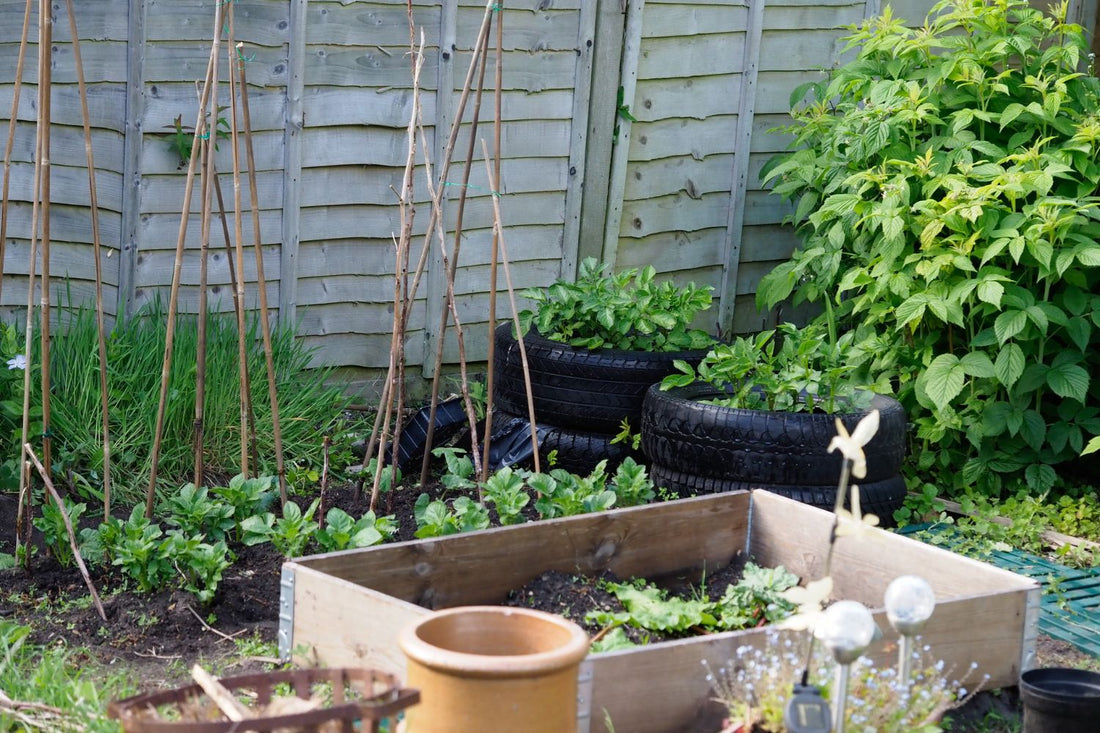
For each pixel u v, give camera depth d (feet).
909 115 19.62
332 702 9.78
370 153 20.93
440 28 20.93
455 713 8.42
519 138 21.85
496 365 20.42
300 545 13.99
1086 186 19.33
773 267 24.63
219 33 14.89
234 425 18.48
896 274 19.08
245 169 20.12
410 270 21.61
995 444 19.36
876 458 16.96
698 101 23.18
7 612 13.25
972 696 11.63
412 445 19.39
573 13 21.76
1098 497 19.17
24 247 18.98
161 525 15.80
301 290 20.97
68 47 18.61
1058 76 20.57
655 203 23.30
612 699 9.98
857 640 8.41
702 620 12.47
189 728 7.40
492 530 13.10
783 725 9.11
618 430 19.47
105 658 12.39
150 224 19.66
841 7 24.03
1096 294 19.77
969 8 20.70
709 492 17.10
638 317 19.38
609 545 13.99
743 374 17.24
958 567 12.98
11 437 16.98
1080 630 14.08
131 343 18.66
